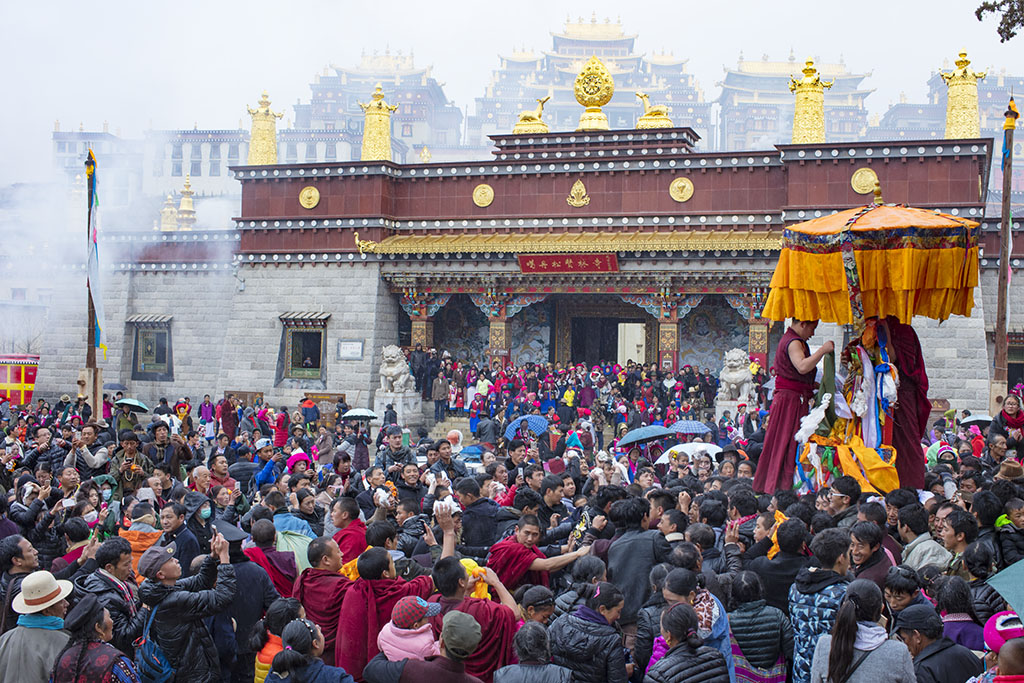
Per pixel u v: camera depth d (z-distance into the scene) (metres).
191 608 9.55
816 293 12.84
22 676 8.84
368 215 44.22
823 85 40.78
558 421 37.25
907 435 13.30
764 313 13.47
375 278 44.25
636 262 40.75
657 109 43.78
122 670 8.41
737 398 37.62
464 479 12.70
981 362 36.91
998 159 105.44
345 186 44.94
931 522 11.71
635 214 41.75
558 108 129.75
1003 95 106.75
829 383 12.91
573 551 11.86
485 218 43.88
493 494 15.08
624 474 19.27
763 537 10.34
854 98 123.69
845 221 12.88
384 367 42.56
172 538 11.97
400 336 46.84
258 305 46.03
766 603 9.34
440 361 45.34
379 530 10.56
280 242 45.88
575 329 47.06
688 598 8.43
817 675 7.96
